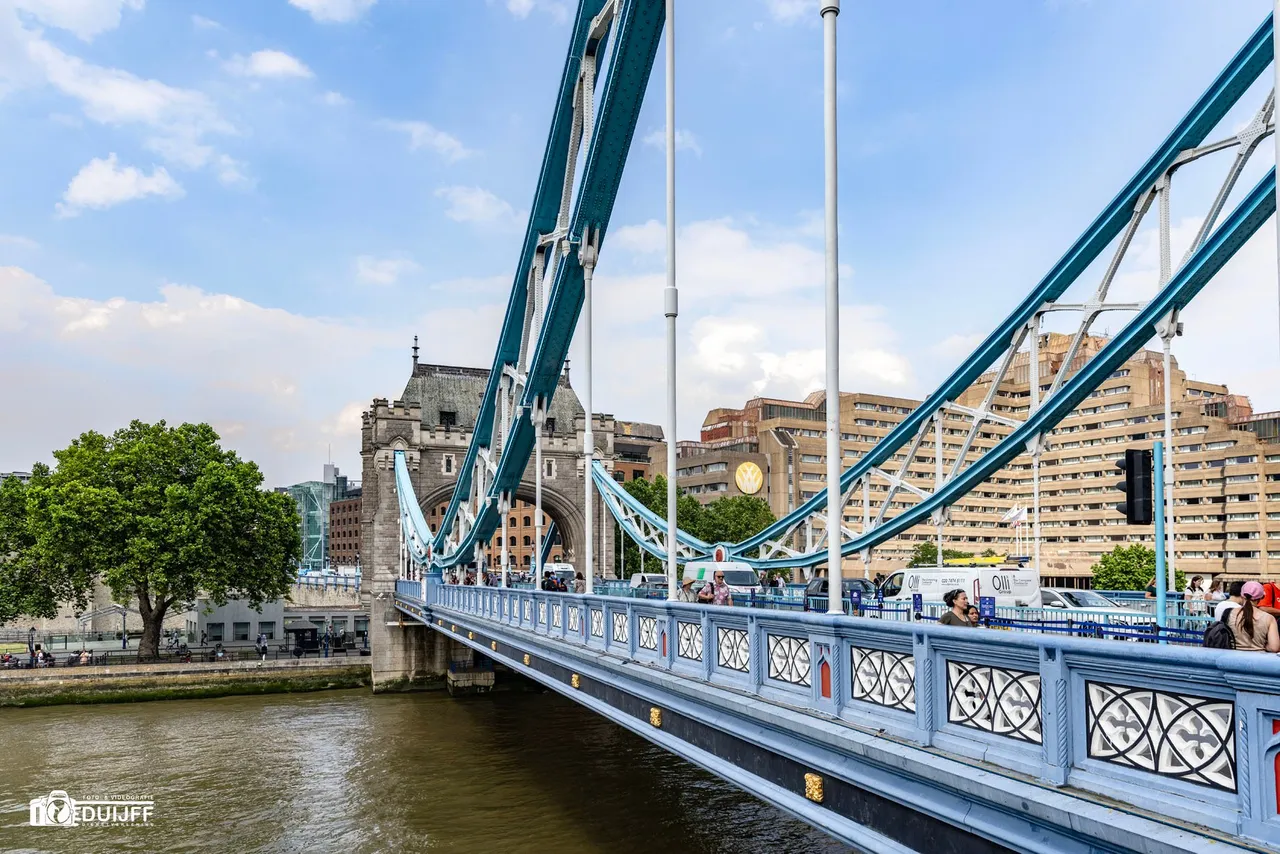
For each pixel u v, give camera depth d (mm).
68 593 52969
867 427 104625
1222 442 80250
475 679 51344
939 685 7637
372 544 63219
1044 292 21875
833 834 8953
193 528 50844
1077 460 92000
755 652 10734
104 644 59969
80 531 49562
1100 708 6035
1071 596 23078
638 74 19922
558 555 111875
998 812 6812
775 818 25750
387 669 53250
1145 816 5570
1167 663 5461
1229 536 79125
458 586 33719
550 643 19359
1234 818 5070
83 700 46750
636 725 14555
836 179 10422
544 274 27562
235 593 60312
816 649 9477
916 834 7836
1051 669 6328
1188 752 5422
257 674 51062
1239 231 16312
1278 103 6262
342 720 42406
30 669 46812
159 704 47188
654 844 23500
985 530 99875
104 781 30984
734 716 11016
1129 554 67500
